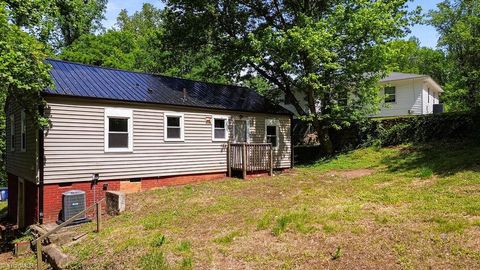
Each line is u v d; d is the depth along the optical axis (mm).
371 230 5766
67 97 9922
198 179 13281
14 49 8500
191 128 13133
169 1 18641
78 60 26422
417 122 16156
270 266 4926
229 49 18578
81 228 8203
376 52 15594
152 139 11914
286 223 6520
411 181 9641
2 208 18844
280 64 16516
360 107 17578
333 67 15094
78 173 10156
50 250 6719
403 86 22750
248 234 6320
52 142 9695
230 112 14539
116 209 9266
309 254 5133
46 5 11203
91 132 10438
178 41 19406
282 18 18078
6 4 9750
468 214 6066
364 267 4555
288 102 21156
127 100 11102
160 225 7500
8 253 8688
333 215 6750
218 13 17781
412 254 4707
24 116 11414
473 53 19656
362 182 10484
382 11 15188
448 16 23672
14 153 13188
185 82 15570
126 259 5680
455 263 4344
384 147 16891
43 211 9508
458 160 11102
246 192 10648
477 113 14398
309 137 22969
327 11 17344
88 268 5754
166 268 5098
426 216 6152
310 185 11195
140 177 11555
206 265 5133
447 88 28156
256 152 14273
